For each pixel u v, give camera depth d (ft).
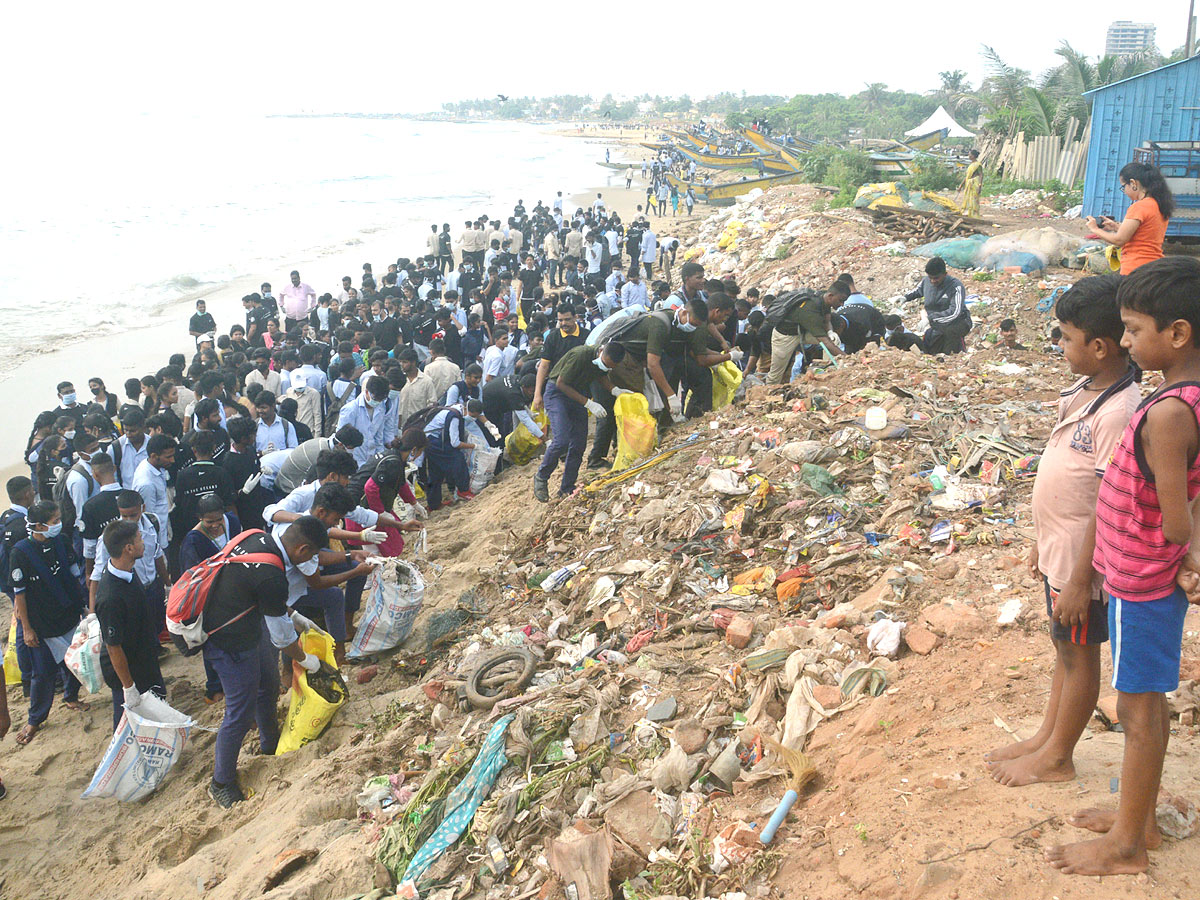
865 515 18.93
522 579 23.25
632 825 12.37
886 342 33.50
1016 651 13.25
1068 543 8.93
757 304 39.81
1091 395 8.93
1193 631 12.96
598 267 81.15
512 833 13.24
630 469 25.54
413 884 12.83
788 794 11.72
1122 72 113.70
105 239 110.52
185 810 17.78
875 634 14.80
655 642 17.38
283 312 60.08
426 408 32.96
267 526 26.14
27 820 18.54
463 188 181.57
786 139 192.13
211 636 17.29
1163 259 7.44
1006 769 10.15
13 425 48.75
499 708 16.35
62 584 21.74
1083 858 8.36
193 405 34.06
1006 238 50.21
